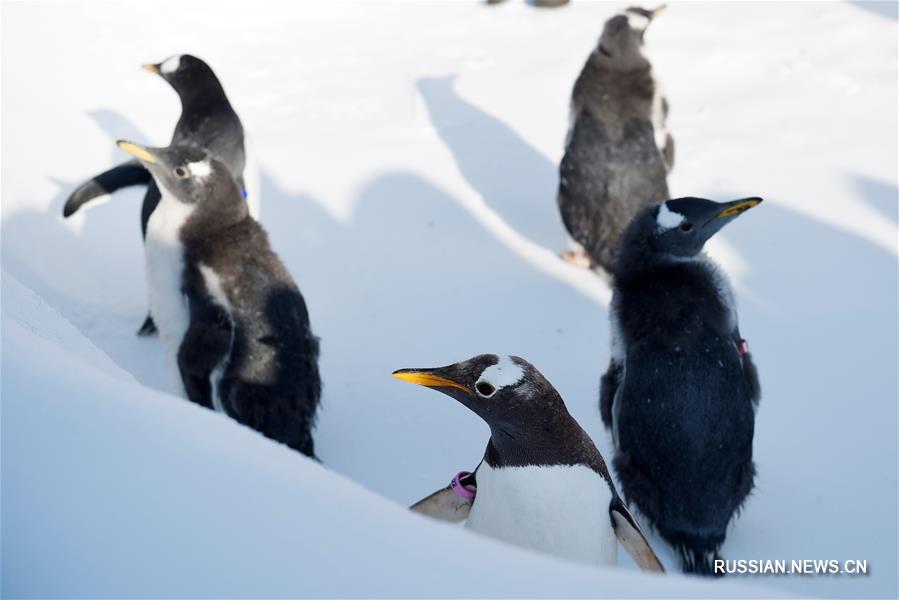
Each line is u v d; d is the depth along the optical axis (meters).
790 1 14.09
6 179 9.79
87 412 2.31
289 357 6.56
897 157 10.38
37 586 1.92
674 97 11.91
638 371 5.78
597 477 4.54
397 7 14.98
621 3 14.71
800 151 10.63
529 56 13.30
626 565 5.71
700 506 5.80
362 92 12.54
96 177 8.29
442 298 8.79
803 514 6.32
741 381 5.77
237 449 2.35
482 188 10.51
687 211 5.86
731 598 1.89
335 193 10.39
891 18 13.34
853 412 7.20
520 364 4.45
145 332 8.12
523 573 1.96
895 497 6.42
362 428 7.26
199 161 6.47
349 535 2.04
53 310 4.11
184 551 1.97
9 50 12.44
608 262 8.83
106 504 2.08
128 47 13.24
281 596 1.87
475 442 7.10
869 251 9.02
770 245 9.20
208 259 6.50
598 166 8.62
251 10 14.62
